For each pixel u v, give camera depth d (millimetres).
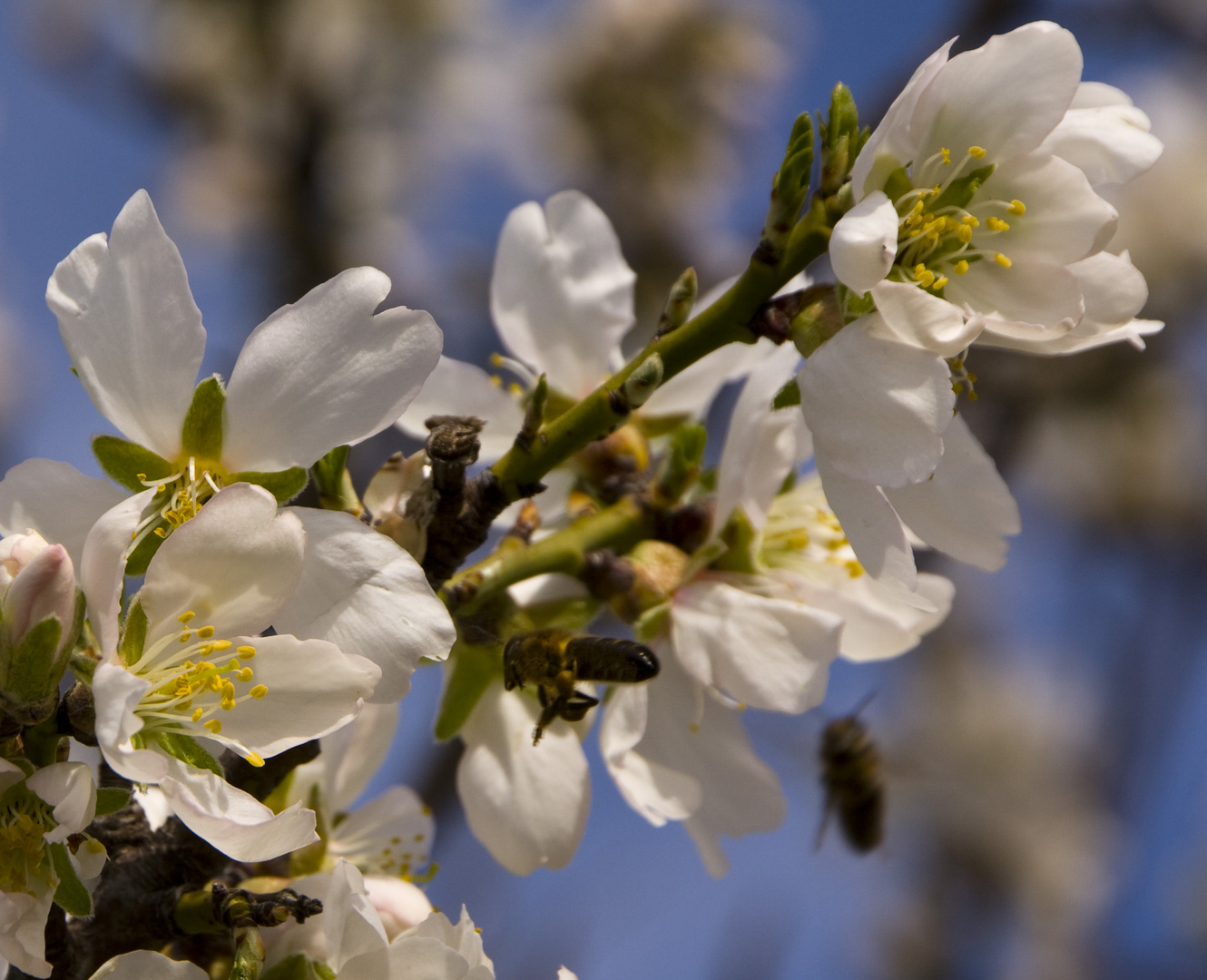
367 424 371
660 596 396
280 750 366
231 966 379
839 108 378
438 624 368
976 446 388
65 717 363
